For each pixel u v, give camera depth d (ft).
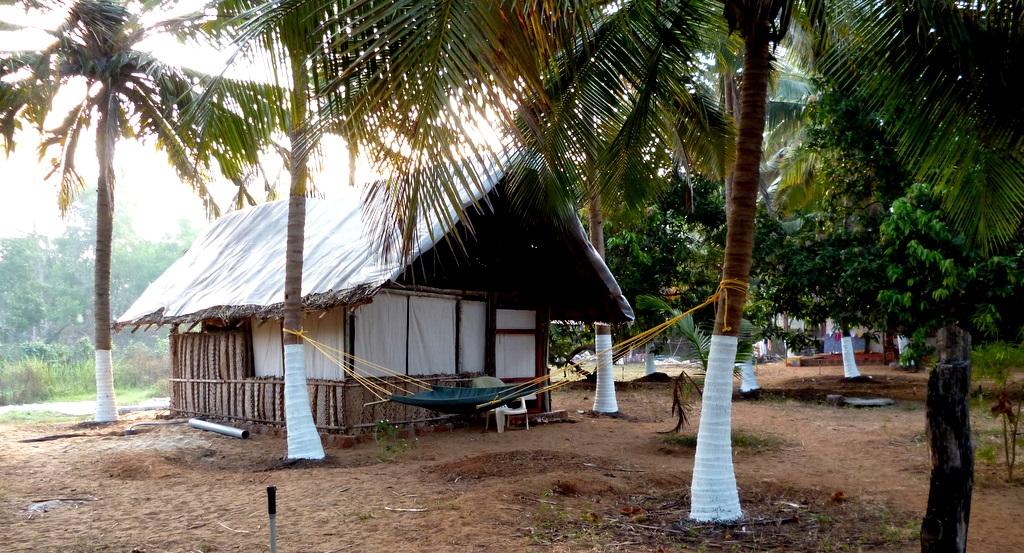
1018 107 20.30
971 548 17.89
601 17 23.48
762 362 100.83
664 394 59.00
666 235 59.57
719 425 20.48
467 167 13.70
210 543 18.81
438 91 13.53
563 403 54.34
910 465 28.55
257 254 44.24
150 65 44.24
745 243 20.63
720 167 31.40
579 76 23.86
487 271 43.88
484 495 22.50
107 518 21.90
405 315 39.17
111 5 43.80
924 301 36.24
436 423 39.75
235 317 38.83
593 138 24.71
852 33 21.75
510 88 14.30
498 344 44.29
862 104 34.60
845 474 27.04
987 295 34.09
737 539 18.60
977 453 26.96
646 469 27.94
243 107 23.09
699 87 29.30
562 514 20.63
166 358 95.04
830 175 46.65
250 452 33.96
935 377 14.32
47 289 130.72
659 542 18.34
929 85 20.83
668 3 24.08
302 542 18.72
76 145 48.85
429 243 33.78
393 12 13.92
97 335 48.73
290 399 30.94
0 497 24.99
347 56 16.39
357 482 25.95
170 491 25.52
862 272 42.88
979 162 21.54
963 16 19.89
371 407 36.68
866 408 48.47
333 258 37.37
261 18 18.98
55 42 43.60
